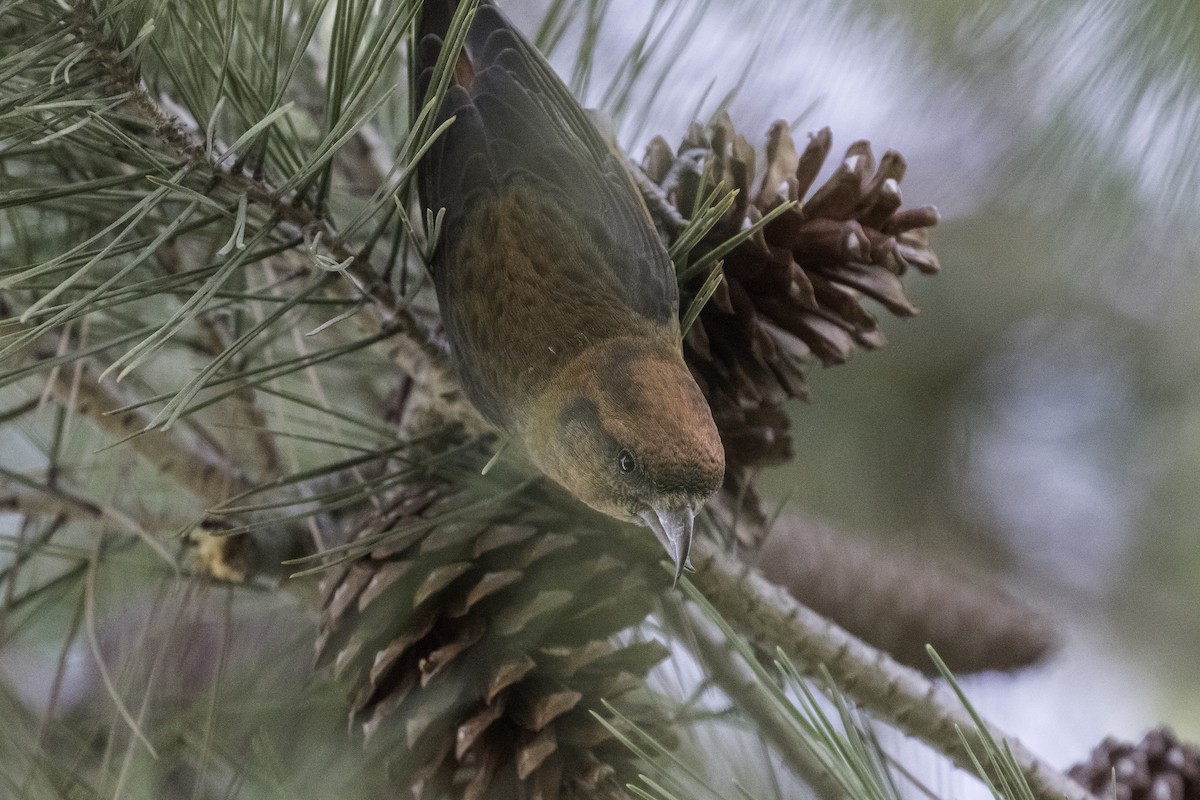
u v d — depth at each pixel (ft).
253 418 9.77
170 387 9.79
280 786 9.57
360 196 9.82
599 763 9.55
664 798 9.52
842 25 9.93
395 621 9.57
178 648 9.77
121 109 9.53
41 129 9.44
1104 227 10.03
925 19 9.92
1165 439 10.59
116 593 9.79
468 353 9.67
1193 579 10.57
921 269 9.70
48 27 9.42
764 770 9.67
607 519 9.69
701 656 9.70
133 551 9.78
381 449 9.64
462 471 9.70
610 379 9.64
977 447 10.57
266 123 9.38
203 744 9.59
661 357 9.64
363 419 9.80
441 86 9.50
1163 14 9.86
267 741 9.60
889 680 9.68
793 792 9.68
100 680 9.85
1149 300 10.51
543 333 9.66
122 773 9.53
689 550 9.63
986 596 10.16
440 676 9.56
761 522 9.78
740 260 9.64
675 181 9.71
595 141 9.71
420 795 9.55
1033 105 9.97
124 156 9.52
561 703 9.55
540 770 9.55
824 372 10.53
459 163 9.70
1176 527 10.58
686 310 9.68
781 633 9.68
